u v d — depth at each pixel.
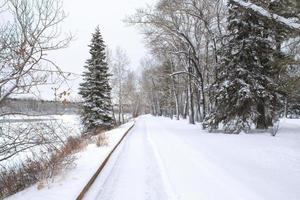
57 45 6.96
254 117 18.89
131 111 88.00
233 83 18.58
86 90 29.78
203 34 30.03
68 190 6.22
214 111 20.58
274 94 18.27
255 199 5.95
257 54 18.38
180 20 27.89
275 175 7.85
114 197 6.35
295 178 7.53
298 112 57.03
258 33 18.70
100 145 13.89
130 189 6.91
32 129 7.23
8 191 6.94
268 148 12.29
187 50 29.94
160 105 85.00
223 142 14.59
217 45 26.64
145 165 9.58
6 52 6.31
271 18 9.52
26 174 7.79
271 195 6.18
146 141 16.52
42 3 6.59
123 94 46.88
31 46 6.41
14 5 6.29
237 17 18.84
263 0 10.35
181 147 13.22
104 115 29.52
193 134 19.48
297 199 5.92
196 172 8.30
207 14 26.03
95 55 31.47
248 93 17.77
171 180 7.52
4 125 6.91
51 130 7.67
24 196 5.88
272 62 13.95
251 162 9.56
